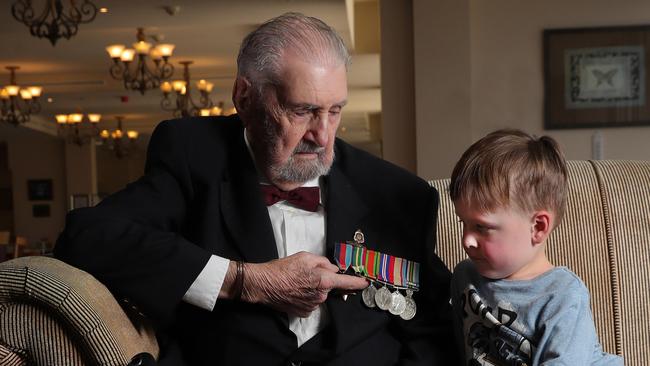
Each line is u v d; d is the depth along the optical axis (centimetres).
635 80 535
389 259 166
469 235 149
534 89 542
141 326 149
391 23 558
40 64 1026
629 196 186
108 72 1115
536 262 150
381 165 178
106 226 149
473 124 546
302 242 165
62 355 131
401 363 162
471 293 153
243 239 160
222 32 841
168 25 795
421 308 170
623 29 534
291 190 166
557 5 539
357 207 169
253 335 155
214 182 165
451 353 165
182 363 157
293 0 690
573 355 136
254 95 158
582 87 539
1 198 1823
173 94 1219
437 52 541
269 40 155
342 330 157
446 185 193
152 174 167
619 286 181
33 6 705
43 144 1736
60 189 1734
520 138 153
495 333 146
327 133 157
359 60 913
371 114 1520
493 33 543
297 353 156
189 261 147
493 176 144
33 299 130
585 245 182
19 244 1064
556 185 146
